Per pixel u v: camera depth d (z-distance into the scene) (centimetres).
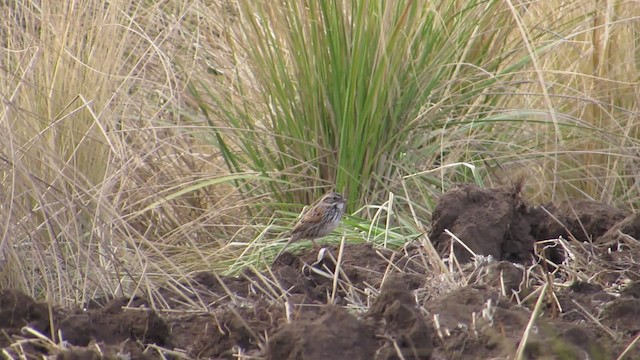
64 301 885
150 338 786
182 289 917
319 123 1136
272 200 1158
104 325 791
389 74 1109
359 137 1121
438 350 732
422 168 1181
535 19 1302
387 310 737
